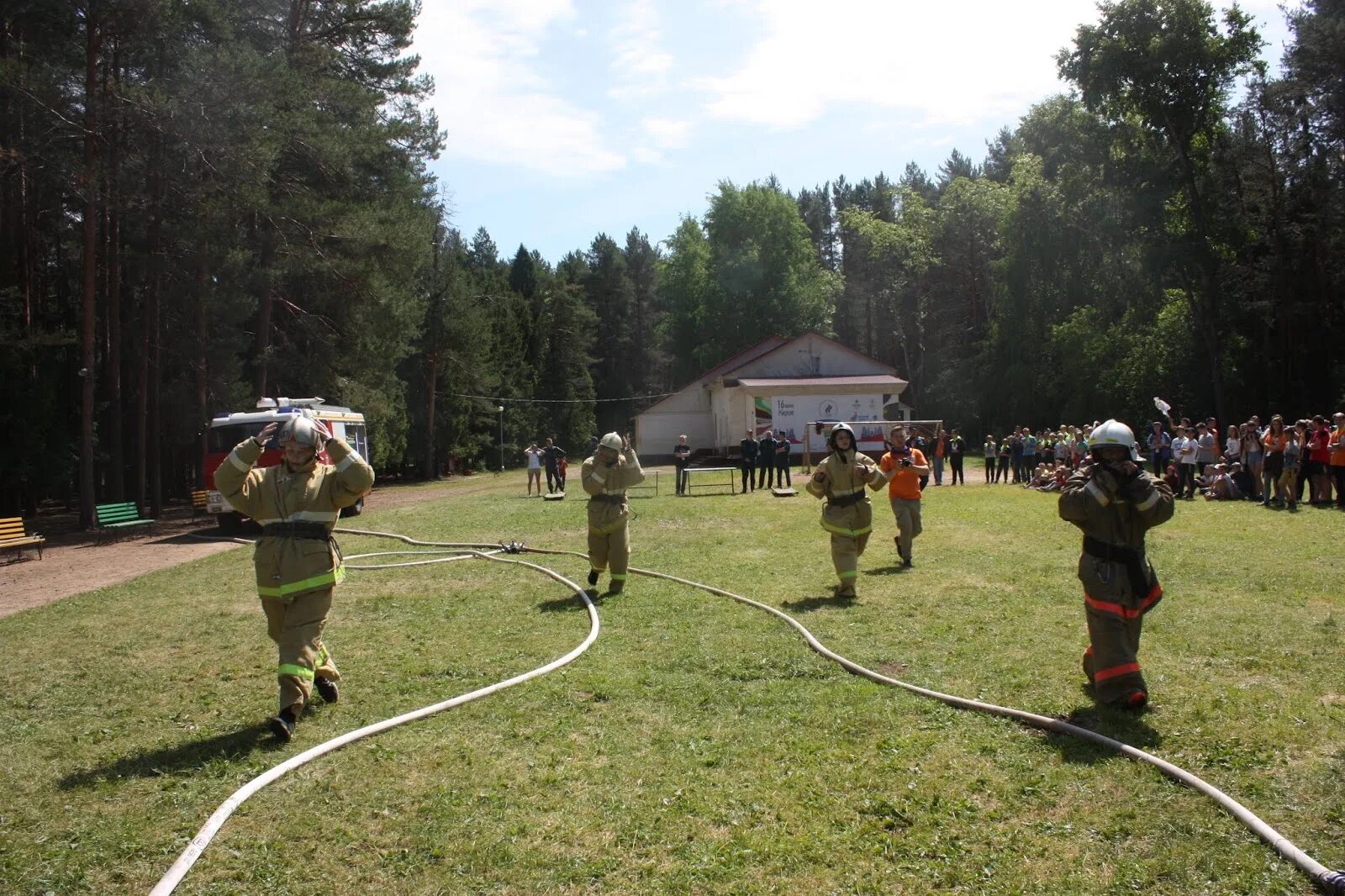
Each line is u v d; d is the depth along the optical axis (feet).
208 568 47.14
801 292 220.23
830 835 13.57
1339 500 55.93
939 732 17.76
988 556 40.27
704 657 23.94
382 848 13.57
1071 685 20.33
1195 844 12.94
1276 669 21.06
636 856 13.16
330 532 19.66
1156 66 119.24
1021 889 11.93
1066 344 146.92
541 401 238.27
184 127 73.92
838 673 22.13
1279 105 115.03
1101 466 18.81
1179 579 32.76
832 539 32.14
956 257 219.61
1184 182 124.26
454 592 35.73
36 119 73.26
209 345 86.89
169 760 17.49
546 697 20.75
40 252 100.07
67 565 54.70
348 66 98.17
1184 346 126.93
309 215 87.51
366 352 103.71
